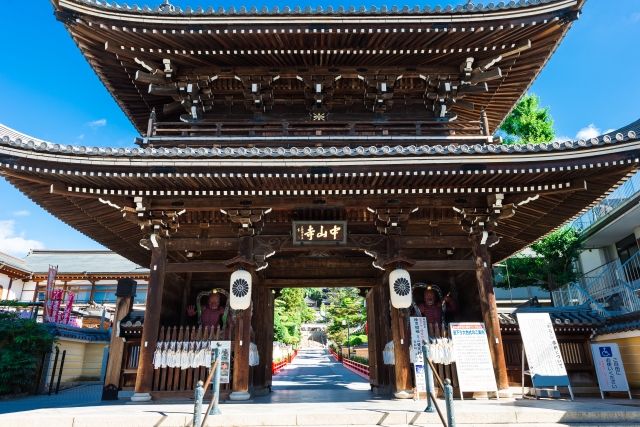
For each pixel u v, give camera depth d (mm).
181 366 10492
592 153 9484
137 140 12242
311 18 11836
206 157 9508
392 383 12320
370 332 16141
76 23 11773
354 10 11836
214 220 11898
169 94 13531
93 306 31922
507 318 13438
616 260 23078
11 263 31625
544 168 9719
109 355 12805
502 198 11047
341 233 11344
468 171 9781
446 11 11828
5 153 9172
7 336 17734
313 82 13461
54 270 24047
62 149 9297
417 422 7758
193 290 15078
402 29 12008
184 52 12773
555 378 10266
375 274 15164
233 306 10531
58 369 20672
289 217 11914
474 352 10242
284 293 57375
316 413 7840
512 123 23234
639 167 9844
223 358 10586
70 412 8227
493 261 18000
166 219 11367
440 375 10727
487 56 13227
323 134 13633
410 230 13719
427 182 10406
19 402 15188
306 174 9812
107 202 10766
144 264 17281
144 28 11906
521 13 11875
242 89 13695
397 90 13984
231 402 10008
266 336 15258
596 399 11469
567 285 22219
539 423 7742
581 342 13461
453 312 14047
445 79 13523
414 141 12539
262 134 13625
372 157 9547
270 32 12055
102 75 13898
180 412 8148
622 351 12891
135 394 10172
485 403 9359
